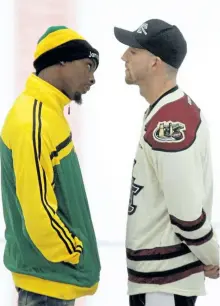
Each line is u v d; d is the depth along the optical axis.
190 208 2.76
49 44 2.85
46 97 2.81
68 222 2.87
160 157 2.77
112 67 6.62
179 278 2.89
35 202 2.68
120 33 3.01
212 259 2.92
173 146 2.75
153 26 2.92
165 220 2.89
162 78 2.94
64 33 2.86
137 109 6.48
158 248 2.88
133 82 3.01
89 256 2.93
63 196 2.84
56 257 2.75
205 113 6.49
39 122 2.73
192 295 2.91
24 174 2.69
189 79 6.66
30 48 6.73
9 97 6.47
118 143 6.31
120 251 5.54
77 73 2.88
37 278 2.84
